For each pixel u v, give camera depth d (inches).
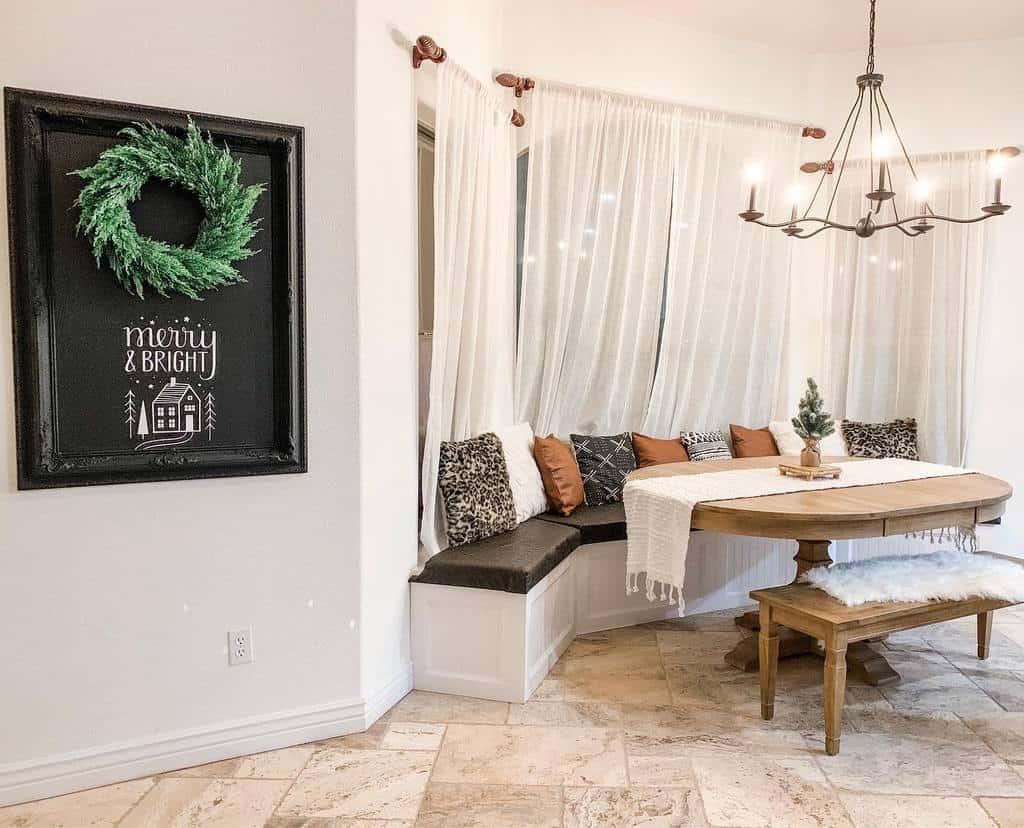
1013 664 119.3
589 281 151.9
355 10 89.4
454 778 85.2
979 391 170.6
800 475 120.5
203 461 85.2
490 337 133.8
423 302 137.0
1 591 78.6
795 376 175.9
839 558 160.1
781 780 85.0
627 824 76.8
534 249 145.9
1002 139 166.4
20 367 77.2
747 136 165.0
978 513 105.7
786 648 120.1
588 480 147.0
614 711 102.0
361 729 95.6
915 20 155.8
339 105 89.3
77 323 79.7
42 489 79.0
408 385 106.7
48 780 81.4
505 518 122.8
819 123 172.1
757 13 153.3
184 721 87.4
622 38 152.9
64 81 78.1
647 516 111.9
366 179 92.8
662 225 158.4
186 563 86.0
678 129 157.2
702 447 160.4
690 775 86.0
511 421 149.1
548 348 149.7
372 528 96.6
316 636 92.6
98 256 79.2
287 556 90.4
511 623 103.3
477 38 130.6
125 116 79.5
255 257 87.1
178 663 86.4
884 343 173.2
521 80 140.6
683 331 164.2
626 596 135.7
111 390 81.6
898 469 128.6
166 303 83.5
